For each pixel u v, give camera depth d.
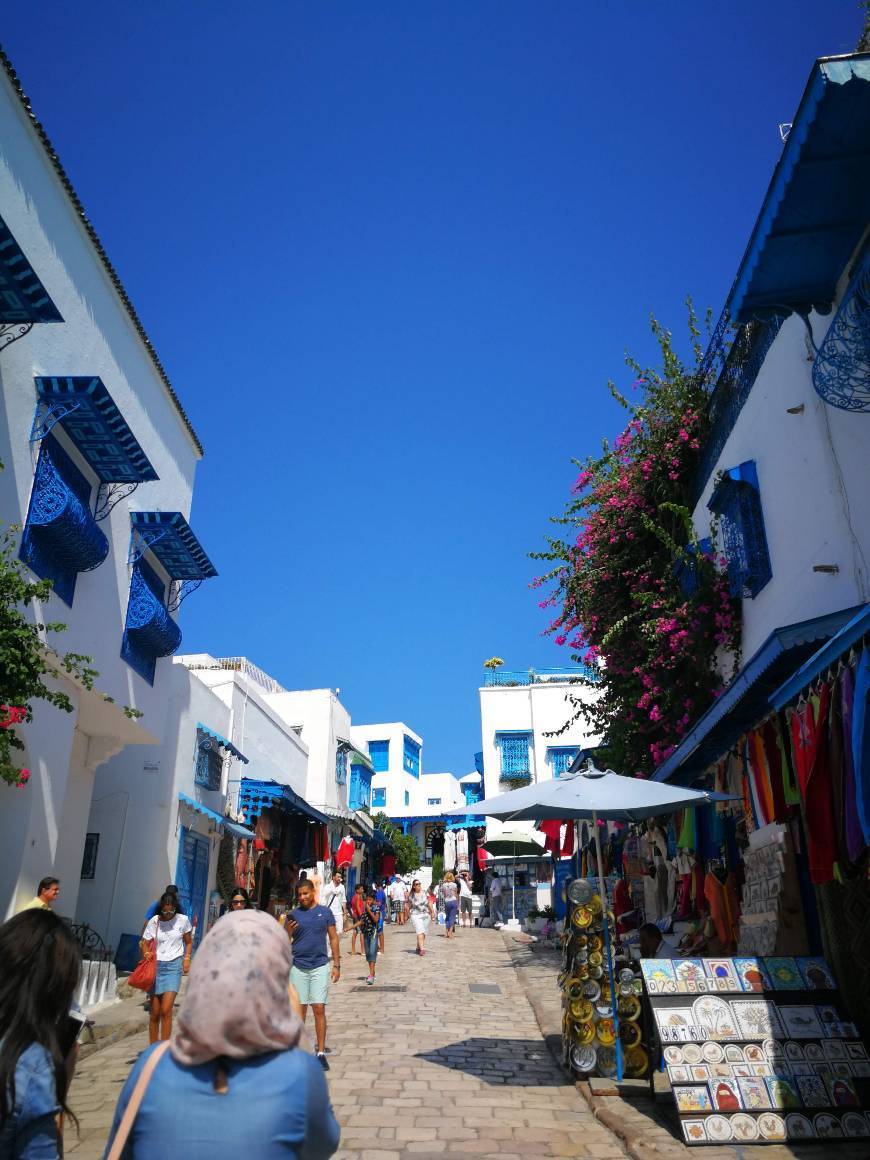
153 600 13.53
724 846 10.46
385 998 13.26
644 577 13.09
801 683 6.12
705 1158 5.60
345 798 32.91
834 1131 5.95
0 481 9.30
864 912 6.70
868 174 6.39
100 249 11.93
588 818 9.27
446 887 26.48
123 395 13.05
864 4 7.52
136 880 15.70
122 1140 2.05
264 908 22.22
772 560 9.62
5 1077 2.34
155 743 14.62
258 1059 2.13
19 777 7.91
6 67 9.55
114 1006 11.84
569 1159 5.75
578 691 33.25
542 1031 10.44
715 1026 6.48
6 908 9.73
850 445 7.70
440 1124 6.51
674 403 12.77
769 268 7.26
